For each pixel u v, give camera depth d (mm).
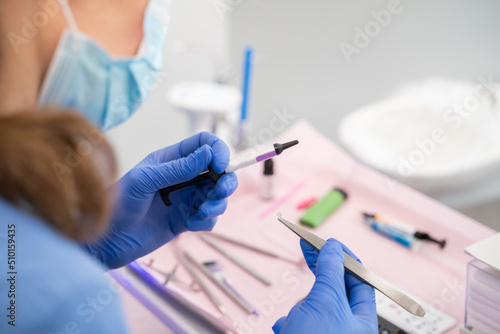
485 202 1065
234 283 706
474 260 563
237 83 1440
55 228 340
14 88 420
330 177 965
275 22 1433
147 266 714
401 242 779
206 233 800
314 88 1415
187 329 604
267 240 797
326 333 457
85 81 572
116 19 594
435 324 617
